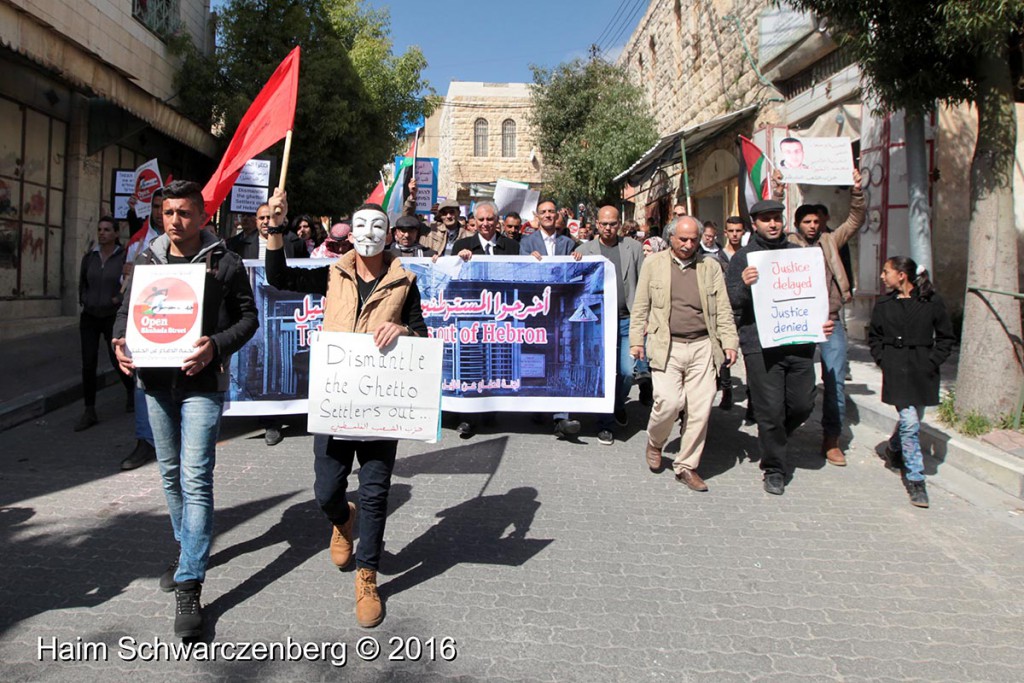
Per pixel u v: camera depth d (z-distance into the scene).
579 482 5.45
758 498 5.19
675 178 20.31
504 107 39.75
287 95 3.77
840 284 6.05
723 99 16.23
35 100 11.17
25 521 4.49
